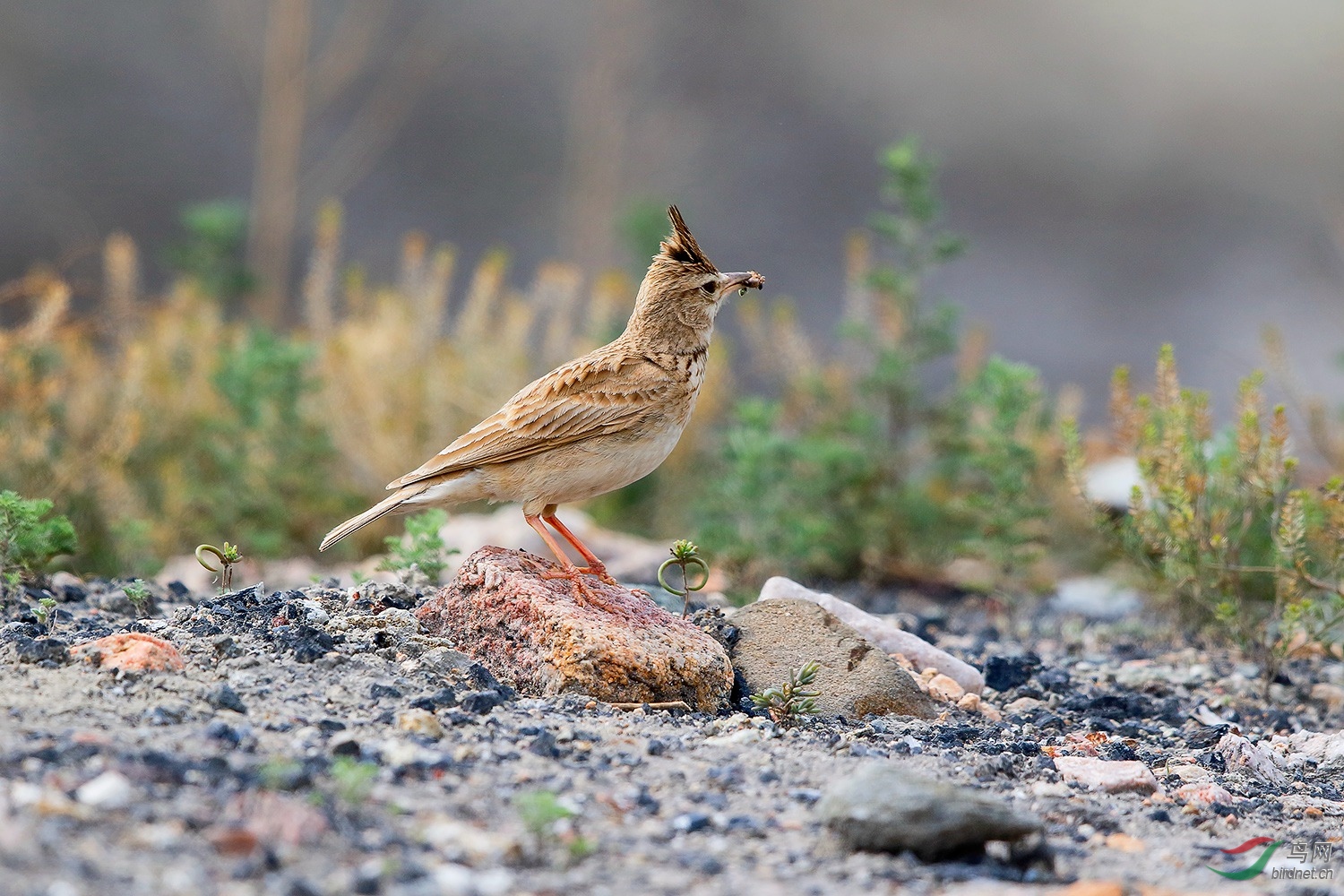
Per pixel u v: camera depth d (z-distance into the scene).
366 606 9.14
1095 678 11.02
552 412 8.71
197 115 38.59
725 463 15.51
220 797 5.82
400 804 6.05
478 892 5.30
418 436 16.27
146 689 7.17
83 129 37.59
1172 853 6.55
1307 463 15.89
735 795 6.65
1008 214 43.56
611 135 38.75
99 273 33.19
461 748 6.84
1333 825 7.27
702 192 40.56
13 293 14.43
